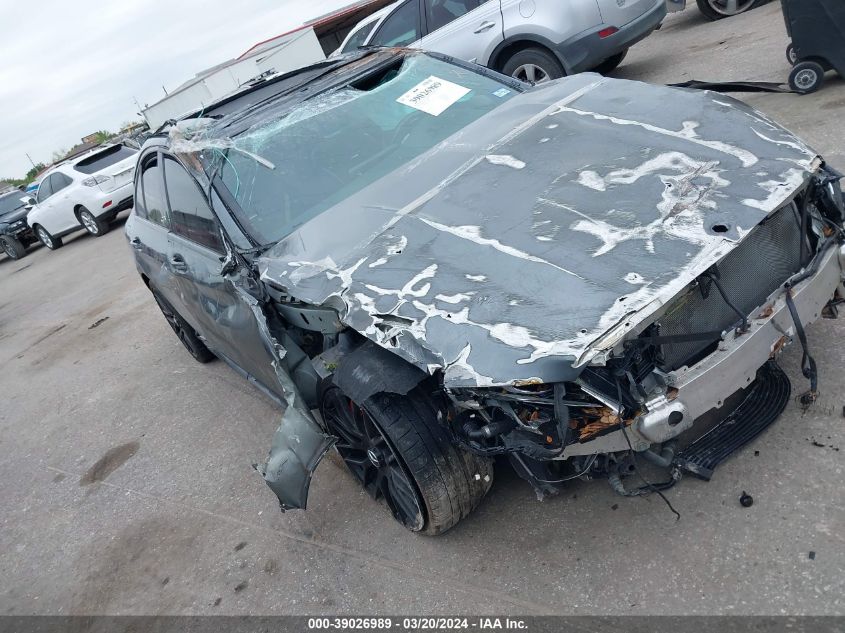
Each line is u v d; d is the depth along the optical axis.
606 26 6.42
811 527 2.02
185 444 4.08
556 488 2.27
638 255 2.00
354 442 2.64
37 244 17.58
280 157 3.13
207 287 3.23
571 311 1.87
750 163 2.29
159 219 4.00
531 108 3.16
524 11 6.67
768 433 2.39
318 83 3.65
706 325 2.06
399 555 2.56
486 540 2.45
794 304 2.12
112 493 3.82
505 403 1.95
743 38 7.27
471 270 2.14
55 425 5.09
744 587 1.92
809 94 5.17
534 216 2.31
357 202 2.80
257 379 3.51
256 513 3.16
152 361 5.68
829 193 2.32
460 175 2.73
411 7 7.71
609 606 2.02
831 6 4.75
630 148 2.55
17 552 3.58
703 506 2.22
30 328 8.27
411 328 2.00
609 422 1.88
